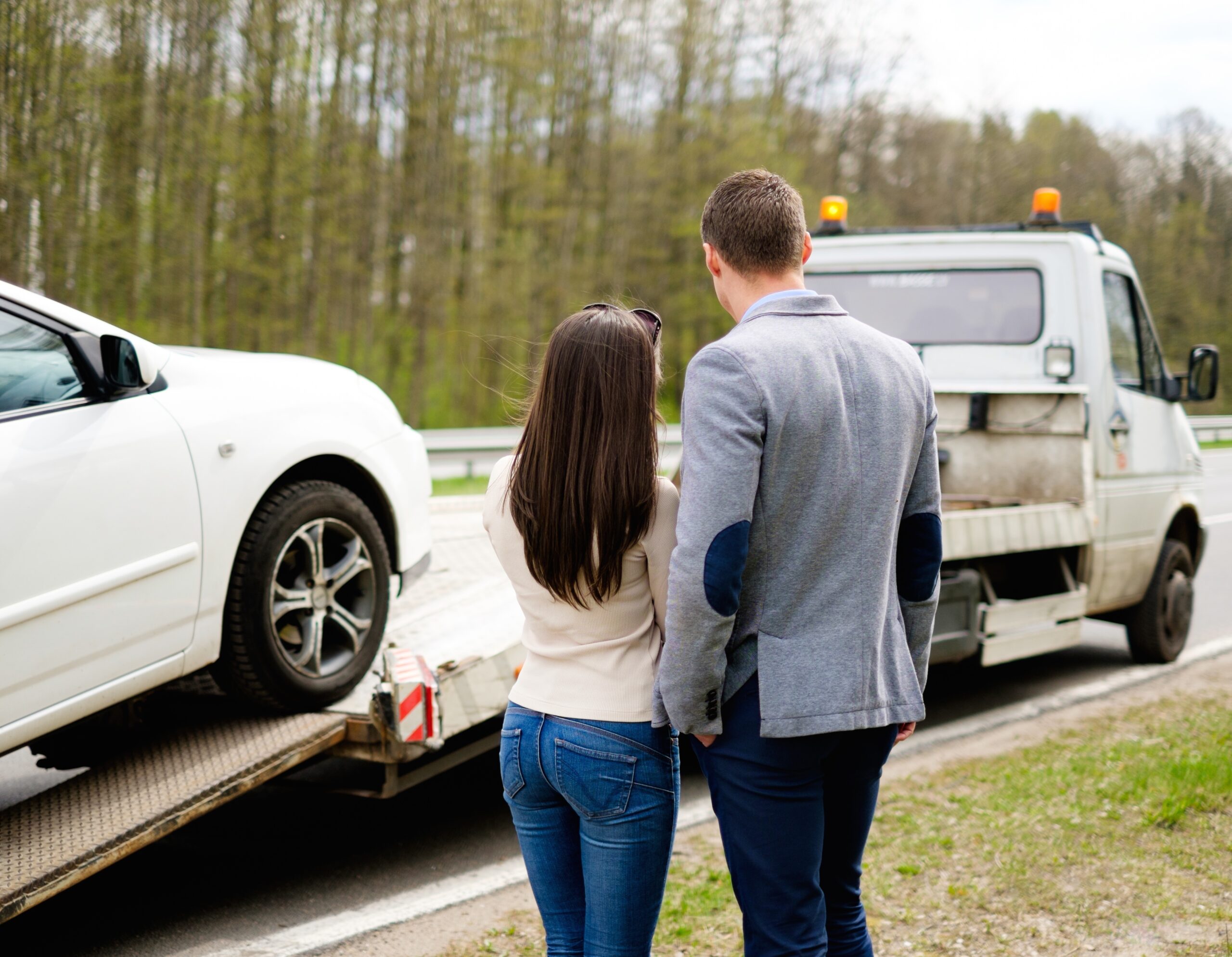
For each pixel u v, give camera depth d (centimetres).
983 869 356
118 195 2088
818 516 192
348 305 2828
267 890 361
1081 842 377
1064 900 332
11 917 258
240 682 332
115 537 291
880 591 198
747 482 184
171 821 291
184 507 309
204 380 335
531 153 3052
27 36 1784
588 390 195
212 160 2258
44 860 270
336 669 358
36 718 275
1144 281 4000
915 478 211
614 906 203
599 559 195
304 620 351
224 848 399
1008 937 310
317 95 2533
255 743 324
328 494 357
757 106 3241
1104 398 618
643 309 212
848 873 218
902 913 326
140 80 2045
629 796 200
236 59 2266
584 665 203
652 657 206
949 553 507
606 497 192
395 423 411
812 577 195
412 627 413
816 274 684
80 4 1839
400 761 342
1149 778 434
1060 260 624
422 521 420
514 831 419
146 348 317
